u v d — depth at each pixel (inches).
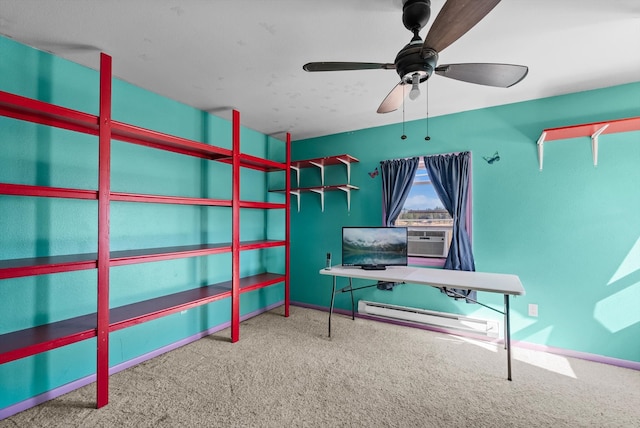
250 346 107.3
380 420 67.5
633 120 82.9
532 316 107.0
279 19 65.2
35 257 74.9
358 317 140.1
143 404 73.0
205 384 82.0
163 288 104.0
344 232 118.0
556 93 103.3
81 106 84.3
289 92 103.5
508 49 75.9
